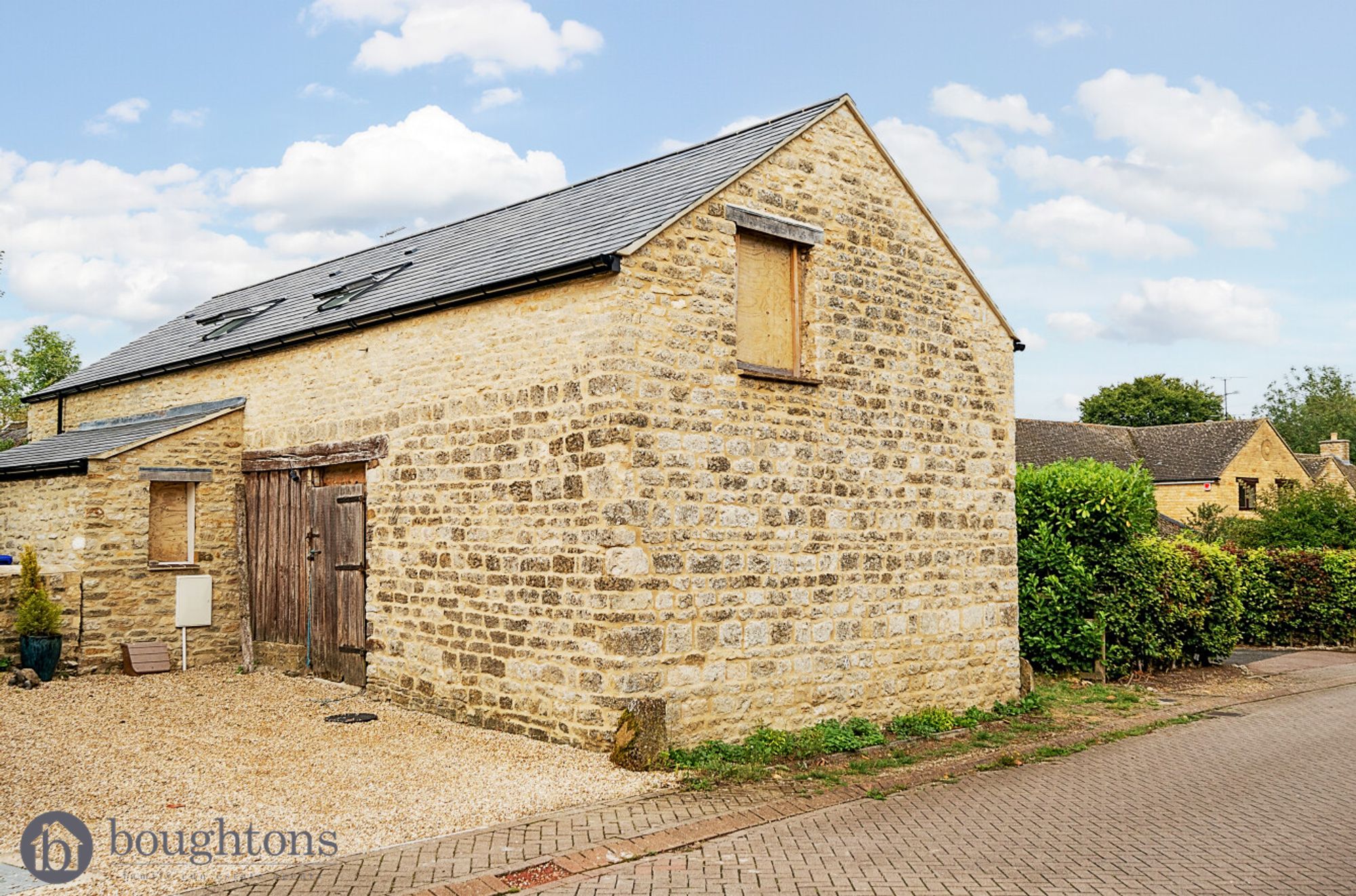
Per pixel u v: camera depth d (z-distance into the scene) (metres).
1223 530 26.22
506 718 9.40
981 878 5.99
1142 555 14.55
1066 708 12.00
